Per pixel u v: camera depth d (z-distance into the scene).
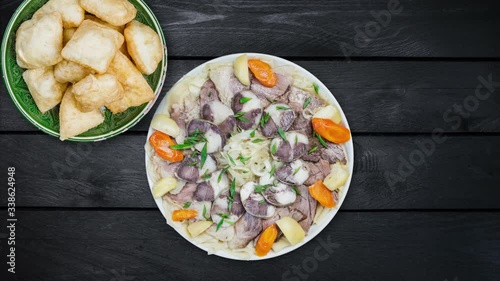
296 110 1.19
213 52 1.24
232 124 1.18
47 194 1.25
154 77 1.18
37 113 1.17
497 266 1.27
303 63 1.25
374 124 1.25
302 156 1.19
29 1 1.14
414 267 1.27
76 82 1.12
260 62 1.18
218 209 1.18
